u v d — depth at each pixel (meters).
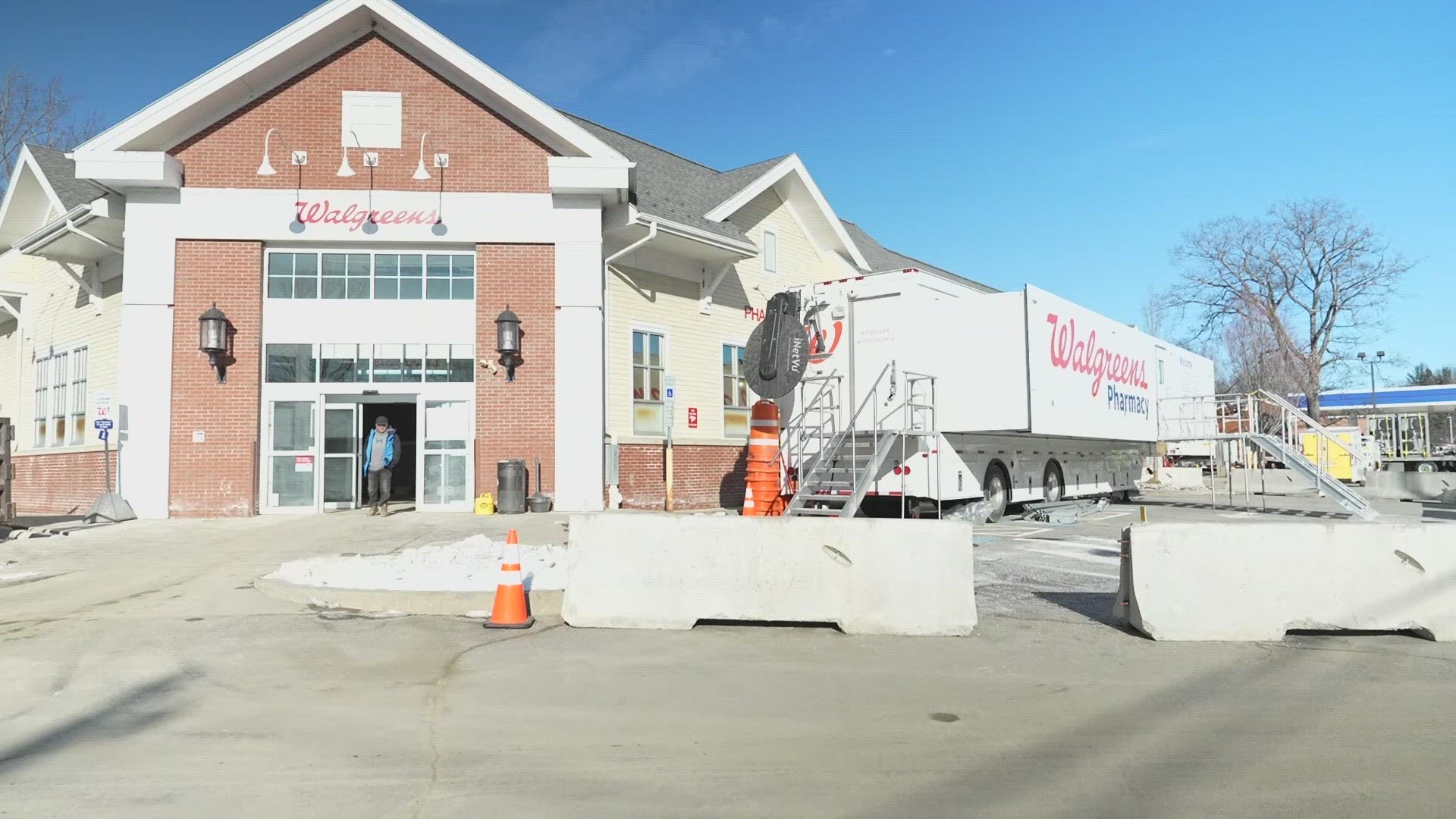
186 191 16.39
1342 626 7.79
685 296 20.06
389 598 8.69
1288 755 4.99
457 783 4.54
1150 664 7.00
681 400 19.73
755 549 8.16
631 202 18.08
